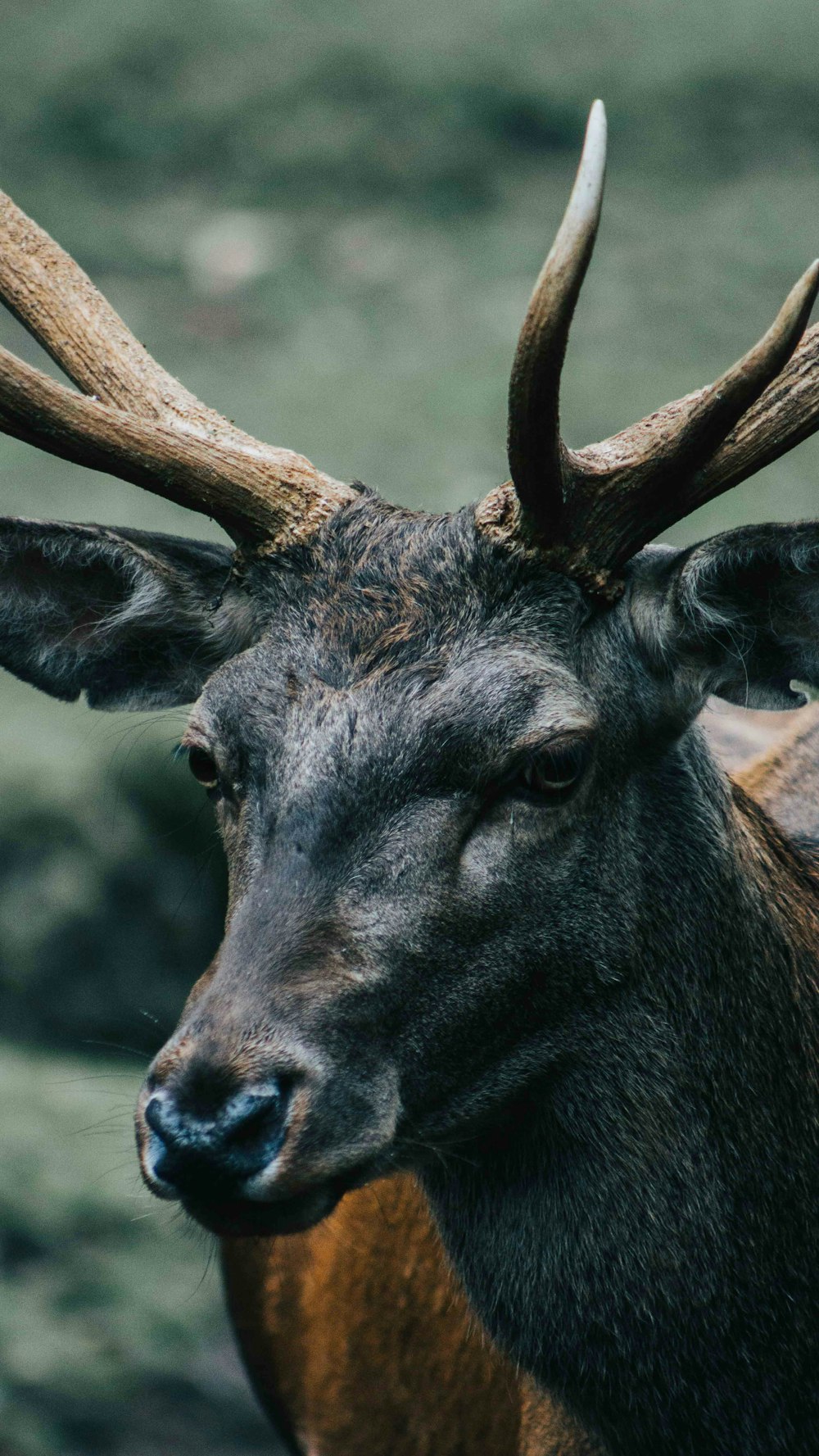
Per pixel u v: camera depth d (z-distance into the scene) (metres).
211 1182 8.28
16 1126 20.22
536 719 9.05
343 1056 8.63
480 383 34.69
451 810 8.96
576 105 43.09
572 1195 9.84
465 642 9.22
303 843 8.87
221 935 24.56
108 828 24.41
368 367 35.41
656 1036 9.72
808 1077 10.18
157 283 38.62
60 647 11.02
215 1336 17.95
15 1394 16.83
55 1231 18.77
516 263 38.75
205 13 47.47
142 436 9.87
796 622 9.84
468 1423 12.06
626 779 9.59
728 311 36.38
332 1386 13.19
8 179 42.44
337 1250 12.70
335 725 9.02
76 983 24.12
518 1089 9.56
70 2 48.91
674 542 28.08
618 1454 10.15
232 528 10.07
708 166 41.34
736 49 44.41
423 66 44.56
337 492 9.98
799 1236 10.00
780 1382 9.91
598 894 9.43
